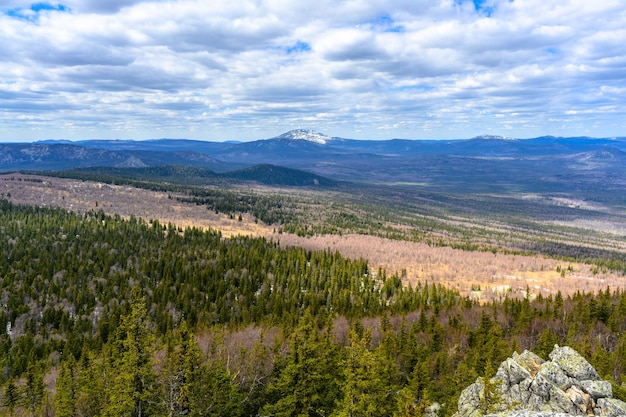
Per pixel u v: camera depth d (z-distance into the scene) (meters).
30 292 169.75
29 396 89.12
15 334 148.88
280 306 163.75
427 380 81.06
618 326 123.94
